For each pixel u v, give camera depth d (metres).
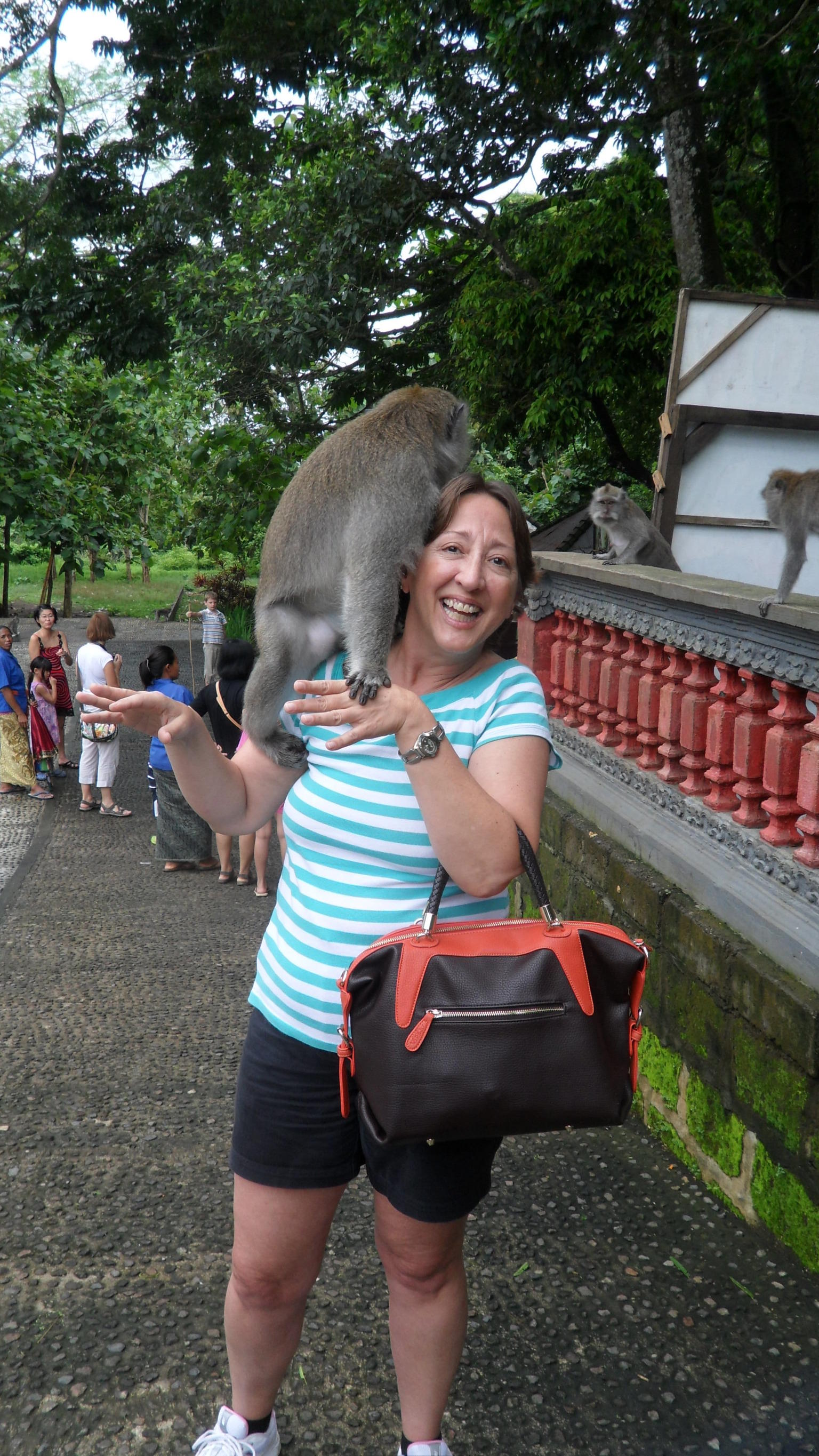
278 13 12.73
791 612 2.90
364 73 13.41
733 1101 3.07
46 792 10.15
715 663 3.64
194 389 18.36
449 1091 1.62
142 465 18.27
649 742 4.06
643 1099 3.66
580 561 4.74
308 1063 1.89
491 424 13.76
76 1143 3.64
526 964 1.66
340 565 2.38
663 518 6.89
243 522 9.38
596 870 4.10
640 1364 2.52
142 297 14.67
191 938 5.96
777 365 6.76
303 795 1.95
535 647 5.20
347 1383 2.49
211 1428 2.33
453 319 13.91
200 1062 4.29
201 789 2.02
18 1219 3.18
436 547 1.93
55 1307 2.78
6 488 13.80
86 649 9.41
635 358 11.94
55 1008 4.86
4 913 6.44
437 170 12.80
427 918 1.71
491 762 1.84
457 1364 1.99
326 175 14.07
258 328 13.85
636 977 1.71
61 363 17.11
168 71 13.95
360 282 14.16
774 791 3.16
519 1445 2.29
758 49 8.78
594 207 12.07
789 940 2.90
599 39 8.70
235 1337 2.05
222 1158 3.55
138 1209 3.24
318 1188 1.94
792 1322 2.66
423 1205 1.80
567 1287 2.81
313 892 1.91
